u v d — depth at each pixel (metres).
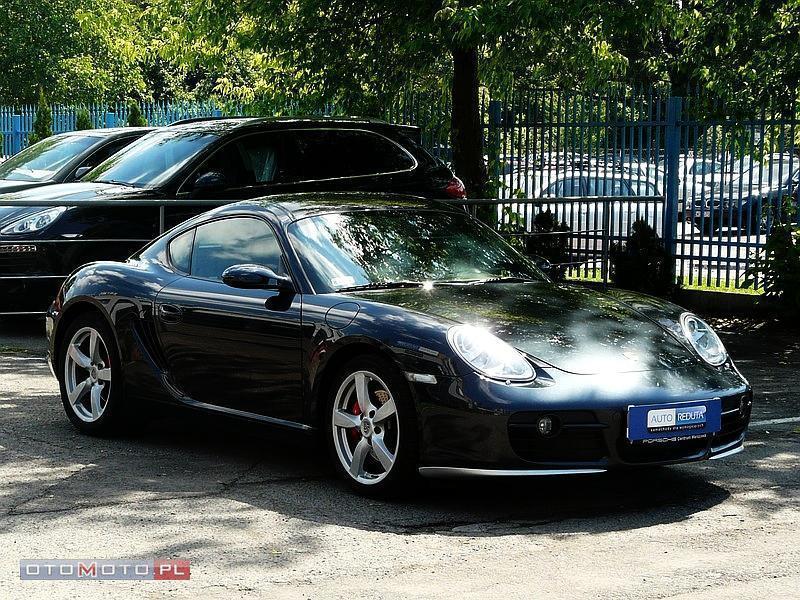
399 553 5.03
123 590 4.54
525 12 12.61
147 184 11.92
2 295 11.46
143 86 49.22
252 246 6.85
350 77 16.16
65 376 7.62
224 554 5.01
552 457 5.59
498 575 4.73
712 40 13.98
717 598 4.45
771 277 13.29
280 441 6.53
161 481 6.32
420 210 7.36
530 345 5.84
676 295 14.64
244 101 18.45
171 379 7.06
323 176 12.41
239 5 15.89
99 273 7.52
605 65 15.96
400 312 5.99
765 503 5.93
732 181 14.19
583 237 15.15
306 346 6.25
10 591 4.52
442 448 5.66
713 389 5.97
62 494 6.03
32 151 15.39
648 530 5.42
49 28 46.19
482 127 16.30
